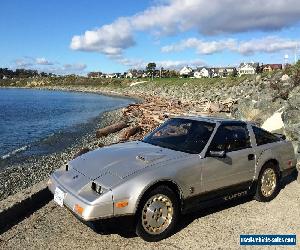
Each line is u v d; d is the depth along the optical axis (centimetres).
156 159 491
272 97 1605
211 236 485
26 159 1387
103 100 7444
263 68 9925
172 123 620
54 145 1747
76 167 503
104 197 423
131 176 448
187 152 524
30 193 574
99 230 436
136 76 16025
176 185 478
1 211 502
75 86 16412
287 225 524
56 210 557
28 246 446
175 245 457
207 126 568
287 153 657
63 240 461
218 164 529
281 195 656
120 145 582
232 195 563
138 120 2342
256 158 592
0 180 1035
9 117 3528
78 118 3416
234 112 1761
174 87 8075
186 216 547
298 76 1920
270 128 1121
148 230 457
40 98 8500
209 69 13000
